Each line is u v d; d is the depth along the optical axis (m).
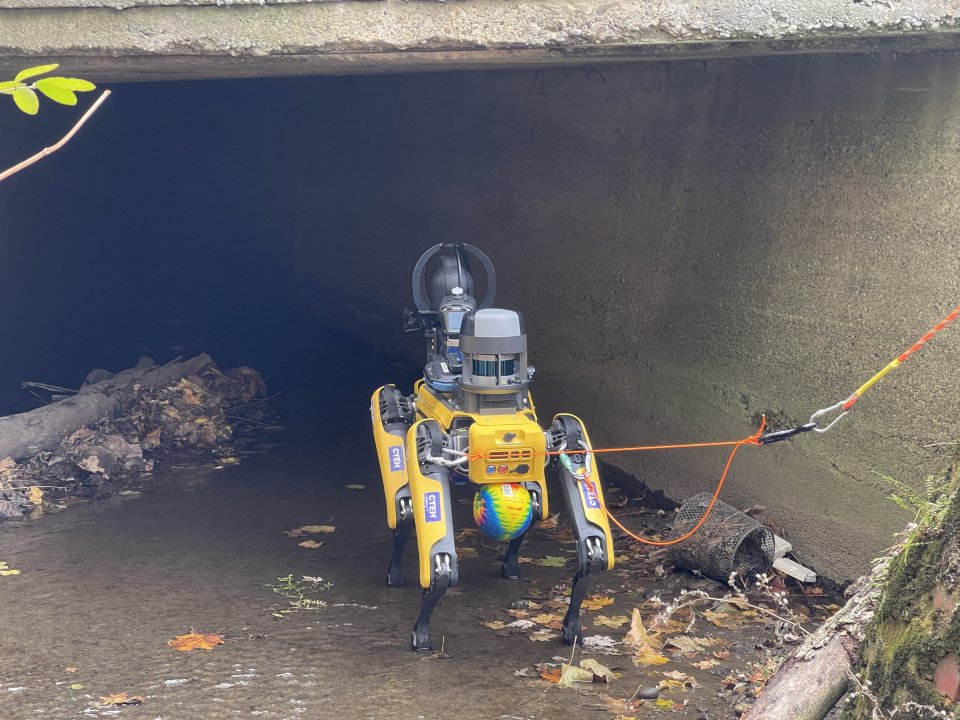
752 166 3.32
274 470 4.29
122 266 7.91
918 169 2.70
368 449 4.59
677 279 3.73
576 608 2.70
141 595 3.02
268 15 2.74
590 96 4.16
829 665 1.94
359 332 6.42
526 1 2.62
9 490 3.80
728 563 3.00
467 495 4.01
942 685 1.62
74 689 2.46
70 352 6.10
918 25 2.41
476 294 5.17
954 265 2.59
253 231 7.44
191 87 7.48
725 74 3.44
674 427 3.75
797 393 3.12
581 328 4.33
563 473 2.69
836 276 2.97
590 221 4.23
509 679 2.53
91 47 2.80
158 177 7.80
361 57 2.78
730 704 2.39
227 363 6.02
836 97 2.97
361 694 2.45
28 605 2.93
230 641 2.72
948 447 2.55
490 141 4.88
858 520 2.88
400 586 3.12
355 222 6.32
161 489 4.02
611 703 2.41
